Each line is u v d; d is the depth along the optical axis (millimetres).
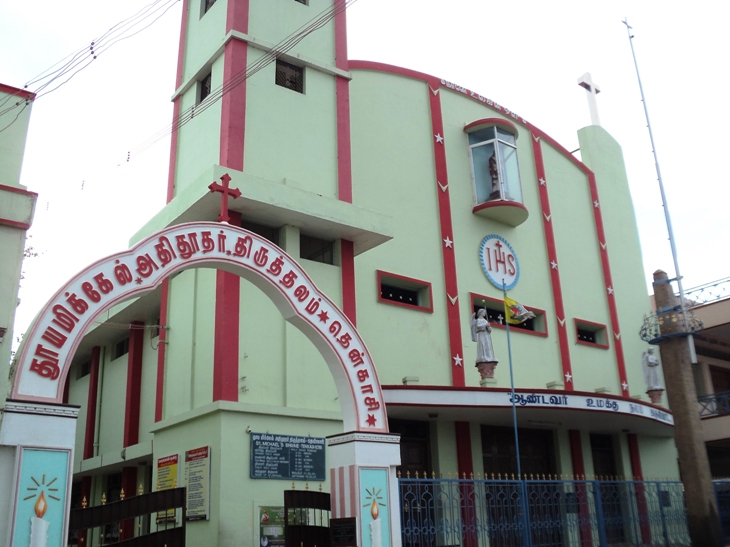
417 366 17828
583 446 21000
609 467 21969
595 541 15672
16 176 8867
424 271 18875
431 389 15266
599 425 19891
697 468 16016
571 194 24641
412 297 19000
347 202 16188
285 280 10422
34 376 8031
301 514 11359
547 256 22625
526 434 19922
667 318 17156
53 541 7742
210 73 16734
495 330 20141
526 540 13227
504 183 20906
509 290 20938
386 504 10562
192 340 14734
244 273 10188
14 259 8453
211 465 12883
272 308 14422
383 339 17359
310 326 10562
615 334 24000
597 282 24281
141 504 9141
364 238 15852
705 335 27016
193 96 16984
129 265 9031
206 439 13242
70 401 24188
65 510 7891
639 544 15898
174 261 9414
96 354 21938
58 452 7996
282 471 13305
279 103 15781
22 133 9109
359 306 17156
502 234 21359
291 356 14328
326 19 17422
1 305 8188
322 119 16484
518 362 20375
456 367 18531
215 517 12375
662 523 16438
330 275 15234
